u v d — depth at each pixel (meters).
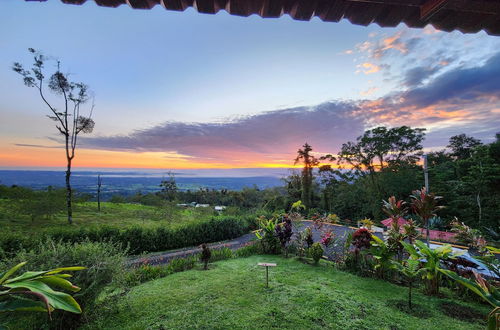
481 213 15.88
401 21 1.43
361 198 22.47
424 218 5.14
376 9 1.35
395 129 21.34
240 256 7.87
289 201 27.19
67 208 16.58
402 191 20.00
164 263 7.94
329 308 3.67
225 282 4.93
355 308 3.69
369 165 22.58
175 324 3.20
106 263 3.20
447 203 17.75
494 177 15.73
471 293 4.11
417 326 3.19
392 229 5.23
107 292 3.43
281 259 7.31
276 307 3.71
